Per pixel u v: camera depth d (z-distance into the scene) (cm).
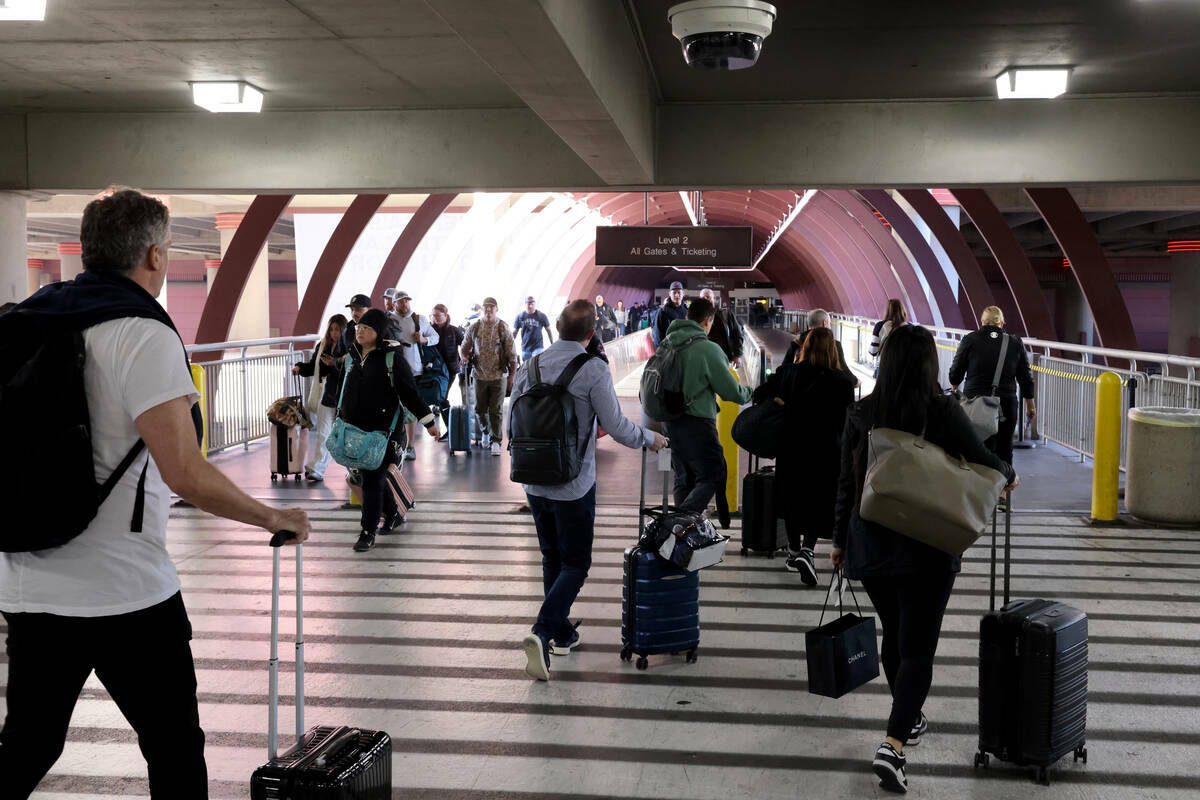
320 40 693
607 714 438
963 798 362
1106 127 909
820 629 404
